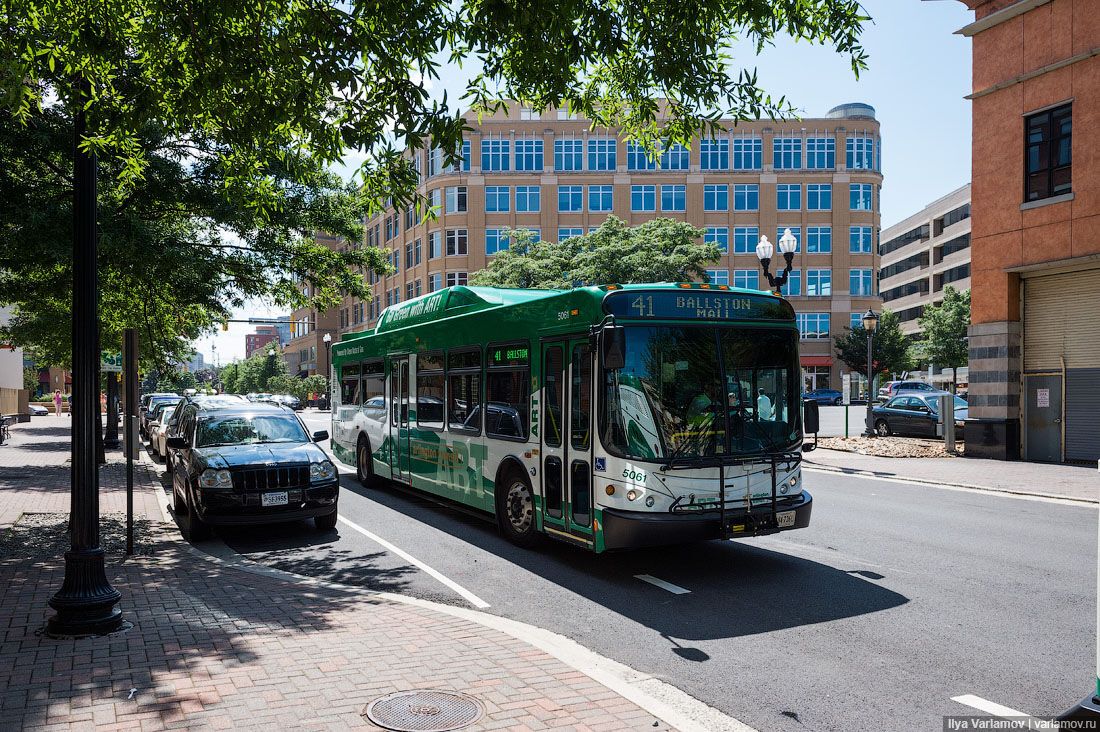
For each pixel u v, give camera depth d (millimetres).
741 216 66062
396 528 11219
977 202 20281
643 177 66375
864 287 65938
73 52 7363
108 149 10047
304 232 13031
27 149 10141
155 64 7699
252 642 5727
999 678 5250
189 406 13500
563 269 45750
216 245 12617
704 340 8203
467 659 5379
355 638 5855
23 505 12953
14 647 5578
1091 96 17703
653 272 41688
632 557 9133
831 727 4535
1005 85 19469
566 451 8695
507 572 8547
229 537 10633
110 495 14320
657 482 7699
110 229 10273
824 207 66000
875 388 62406
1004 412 19547
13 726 4215
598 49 7594
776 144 66125
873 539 10008
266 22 7363
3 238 10383
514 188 67125
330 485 10633
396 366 14109
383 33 7051
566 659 5398
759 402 8336
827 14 7883
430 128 7004
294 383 79188
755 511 7988
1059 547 9484
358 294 14094
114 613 6078
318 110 7684
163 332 16734
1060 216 18328
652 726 4297
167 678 4961
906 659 5641
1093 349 18016
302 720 4328
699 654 5836
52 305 16797
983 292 20125
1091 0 17703
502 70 7559
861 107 67188
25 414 48375
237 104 7414
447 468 11891
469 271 67125
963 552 9203
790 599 7270
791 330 8648
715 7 7598
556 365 8953
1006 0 19562
